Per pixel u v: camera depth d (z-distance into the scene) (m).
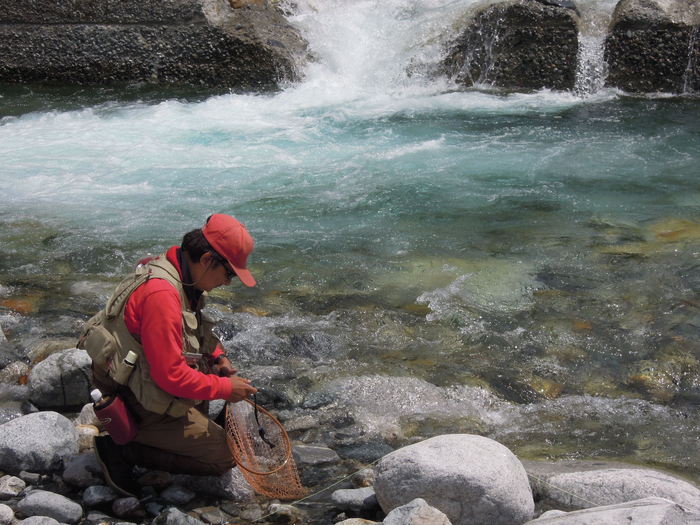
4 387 4.59
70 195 7.77
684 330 5.16
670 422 4.29
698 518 2.92
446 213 7.18
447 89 11.55
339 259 6.31
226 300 5.70
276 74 11.91
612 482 3.49
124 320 3.35
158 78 12.41
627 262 6.13
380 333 5.23
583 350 5.00
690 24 10.56
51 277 6.09
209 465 3.58
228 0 12.43
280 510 3.48
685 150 8.70
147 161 8.77
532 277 5.94
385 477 3.35
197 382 3.31
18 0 12.71
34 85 12.67
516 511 3.24
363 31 12.18
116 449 3.56
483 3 11.76
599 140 9.10
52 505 3.39
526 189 7.69
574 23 10.98
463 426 4.27
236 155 8.93
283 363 4.88
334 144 9.25
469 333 5.21
